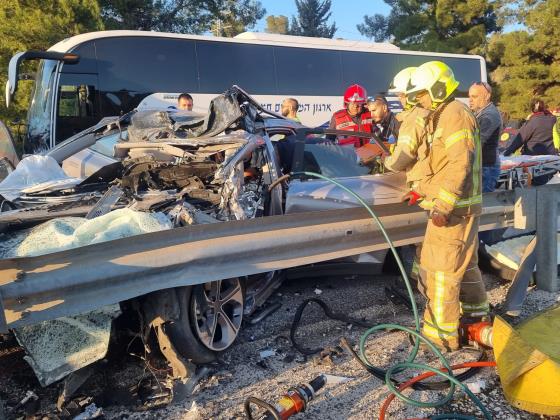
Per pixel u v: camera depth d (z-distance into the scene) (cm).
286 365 344
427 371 331
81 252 254
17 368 331
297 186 419
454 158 328
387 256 484
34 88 1044
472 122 337
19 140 1156
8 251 294
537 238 479
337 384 319
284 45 1241
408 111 371
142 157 451
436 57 1524
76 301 254
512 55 2845
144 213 310
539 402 285
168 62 1082
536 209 476
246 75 1182
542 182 795
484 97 548
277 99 1229
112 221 300
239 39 1177
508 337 314
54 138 984
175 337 307
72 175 570
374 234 391
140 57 1052
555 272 473
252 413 285
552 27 2725
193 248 294
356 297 476
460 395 310
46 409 287
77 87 995
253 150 414
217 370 335
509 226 495
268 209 412
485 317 381
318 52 1294
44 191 430
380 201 438
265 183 414
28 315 240
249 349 368
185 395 303
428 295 363
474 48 2994
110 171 473
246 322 404
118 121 546
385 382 321
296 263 344
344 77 1332
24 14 1528
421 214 423
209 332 328
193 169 411
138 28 2350
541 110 860
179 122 475
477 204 348
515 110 2848
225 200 368
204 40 1128
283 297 473
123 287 270
